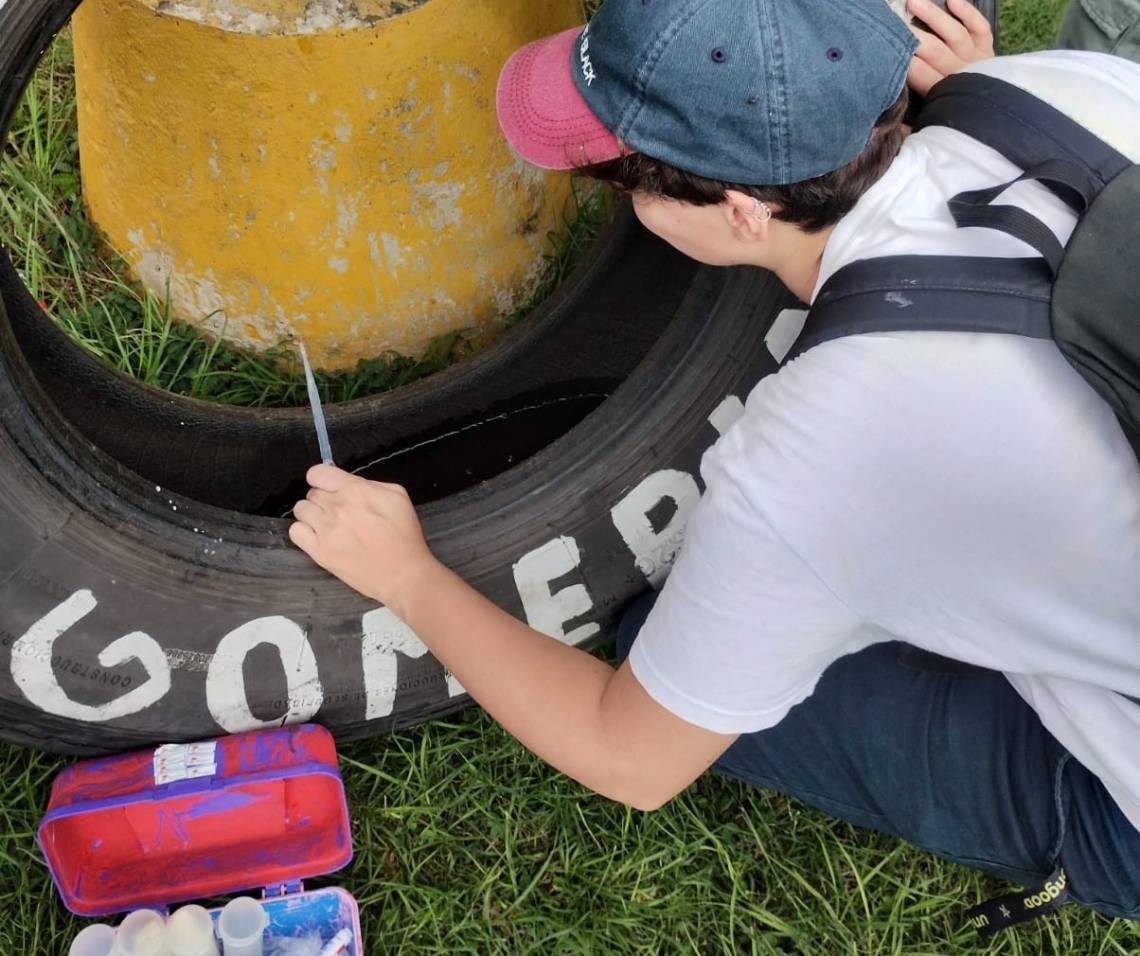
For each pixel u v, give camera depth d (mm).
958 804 1553
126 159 1841
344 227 1844
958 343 988
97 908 1585
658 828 1824
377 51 1645
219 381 2037
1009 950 1838
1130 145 1057
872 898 1841
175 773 1519
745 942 1818
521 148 1120
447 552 1617
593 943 1749
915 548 1053
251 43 1597
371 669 1609
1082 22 1866
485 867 1773
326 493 1479
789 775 1681
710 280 1666
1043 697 1328
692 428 1671
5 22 1120
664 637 1161
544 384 2004
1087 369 959
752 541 1055
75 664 1445
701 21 959
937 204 1048
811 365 1030
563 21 1935
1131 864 1414
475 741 1820
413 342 2070
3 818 1663
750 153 999
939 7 1479
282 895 1627
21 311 1564
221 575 1500
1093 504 1027
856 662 1569
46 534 1364
